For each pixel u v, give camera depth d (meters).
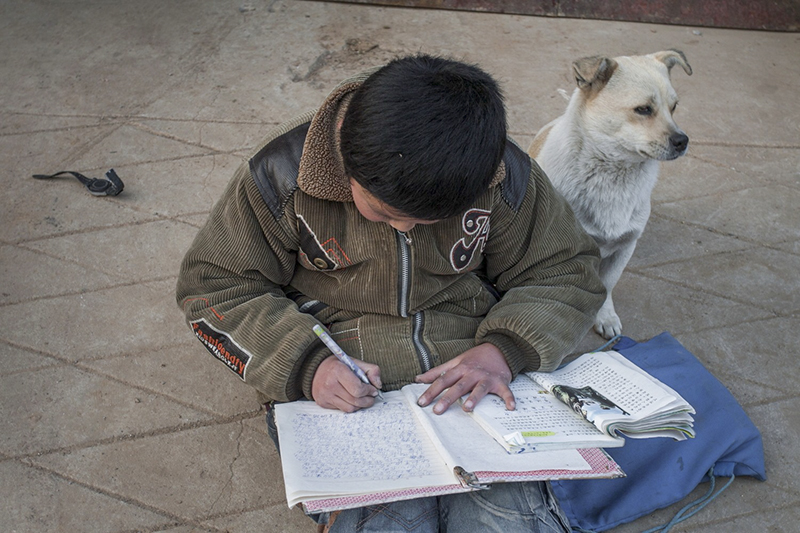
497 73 4.41
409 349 1.83
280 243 1.76
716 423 2.27
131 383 2.45
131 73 4.18
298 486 1.46
